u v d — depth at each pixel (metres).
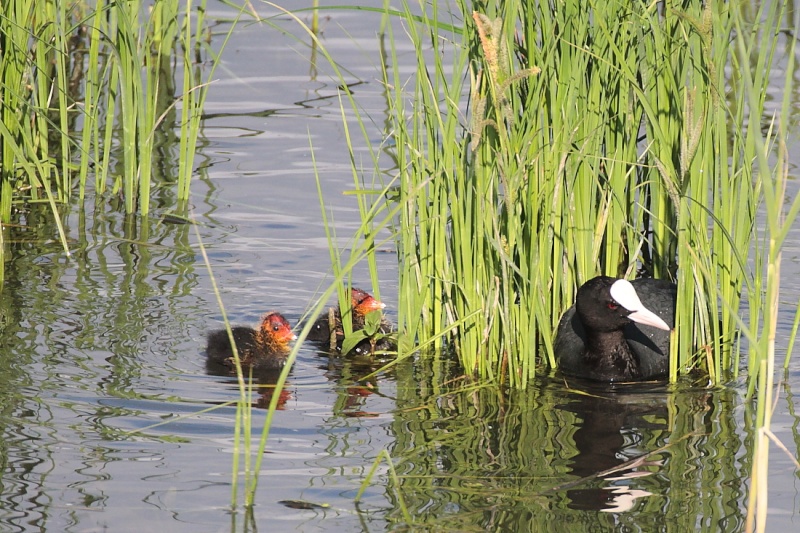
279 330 11.91
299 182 17.61
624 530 8.25
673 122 11.74
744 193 10.94
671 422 10.38
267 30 25.31
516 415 10.57
